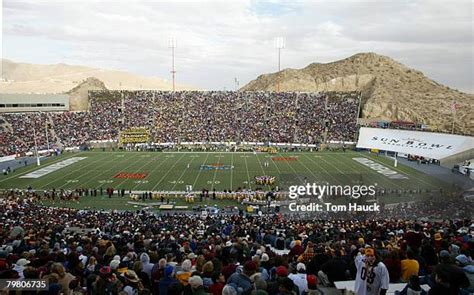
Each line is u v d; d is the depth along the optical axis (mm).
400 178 53094
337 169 60312
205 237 20312
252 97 104625
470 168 58188
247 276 9375
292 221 28578
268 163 65938
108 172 57969
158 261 11953
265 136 88750
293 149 82688
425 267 11258
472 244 13156
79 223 28000
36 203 41875
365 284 8828
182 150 80688
